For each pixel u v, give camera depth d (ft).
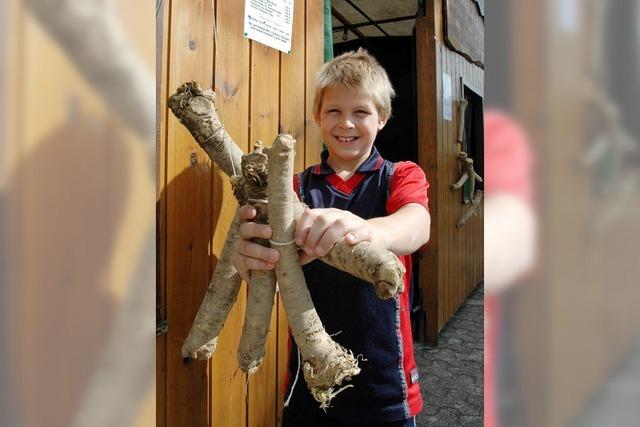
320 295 3.47
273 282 2.51
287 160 2.21
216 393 3.74
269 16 4.15
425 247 9.29
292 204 2.35
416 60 9.02
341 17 9.36
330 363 2.32
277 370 4.43
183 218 3.39
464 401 7.32
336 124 3.60
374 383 3.36
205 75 3.53
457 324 10.41
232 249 2.84
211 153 2.92
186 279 3.43
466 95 11.60
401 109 10.94
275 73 4.26
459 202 10.74
